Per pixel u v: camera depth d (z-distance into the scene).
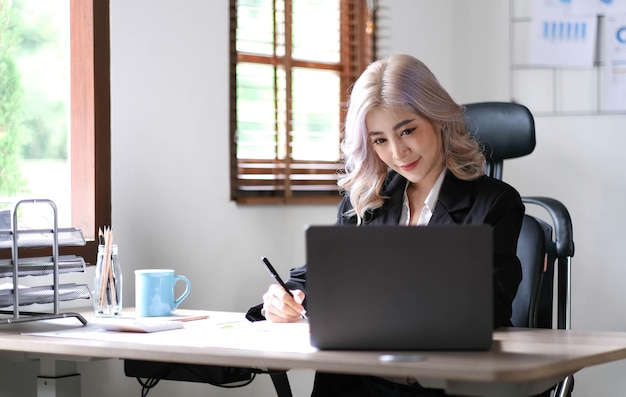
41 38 2.94
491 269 1.69
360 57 3.84
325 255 1.71
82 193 2.91
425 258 1.70
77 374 2.27
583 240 3.94
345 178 2.39
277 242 3.47
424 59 4.02
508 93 4.02
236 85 3.34
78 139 2.92
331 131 3.78
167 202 3.11
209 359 1.72
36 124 2.92
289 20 3.56
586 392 3.86
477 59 4.09
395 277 1.70
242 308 3.35
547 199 2.72
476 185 2.21
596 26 3.94
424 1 4.02
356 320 1.72
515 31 4.02
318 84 3.74
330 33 3.77
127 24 2.99
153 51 3.06
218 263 3.27
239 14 3.43
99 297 2.46
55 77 2.95
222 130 3.29
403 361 1.59
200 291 3.21
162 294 2.44
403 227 1.70
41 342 1.96
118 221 2.97
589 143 3.93
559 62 3.97
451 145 2.27
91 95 2.88
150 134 3.05
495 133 2.67
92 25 2.88
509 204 2.16
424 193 2.32
